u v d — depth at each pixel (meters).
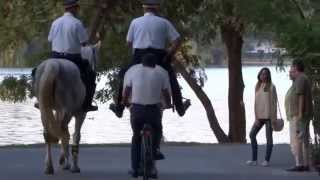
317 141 29.17
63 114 25.81
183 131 69.25
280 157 33.25
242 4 28.59
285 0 26.64
